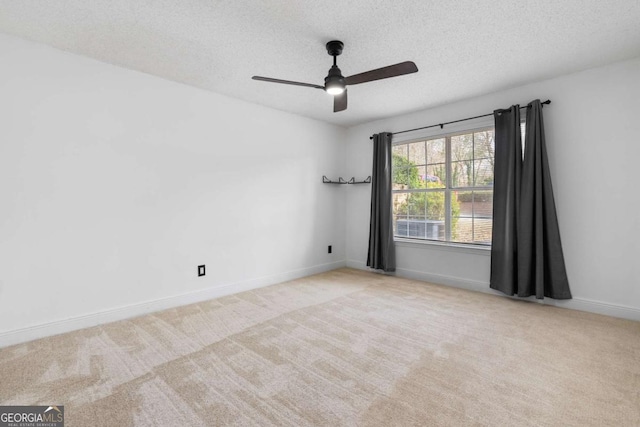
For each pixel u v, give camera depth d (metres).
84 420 1.46
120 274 2.73
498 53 2.51
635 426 1.41
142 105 2.84
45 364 1.96
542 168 3.00
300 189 4.26
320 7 1.90
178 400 1.61
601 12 1.96
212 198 3.34
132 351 2.13
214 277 3.36
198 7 1.91
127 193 2.76
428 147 4.07
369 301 3.21
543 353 2.09
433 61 2.65
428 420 1.46
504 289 3.25
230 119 3.48
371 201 4.41
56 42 2.32
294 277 4.19
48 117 2.36
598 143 2.79
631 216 2.66
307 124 4.33
